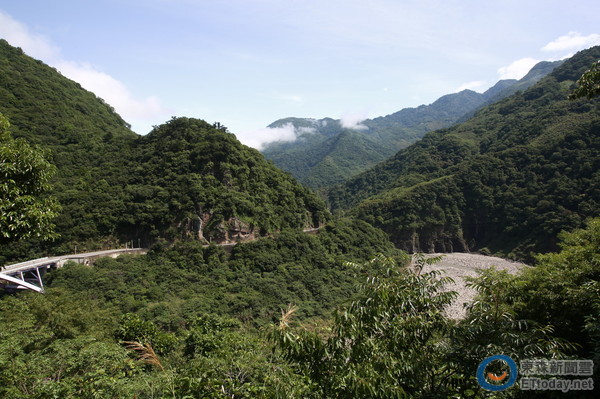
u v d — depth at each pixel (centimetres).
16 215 1024
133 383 1017
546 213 7344
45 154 1218
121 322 2617
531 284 1500
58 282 3759
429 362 635
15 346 1235
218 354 1027
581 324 1044
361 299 659
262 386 702
